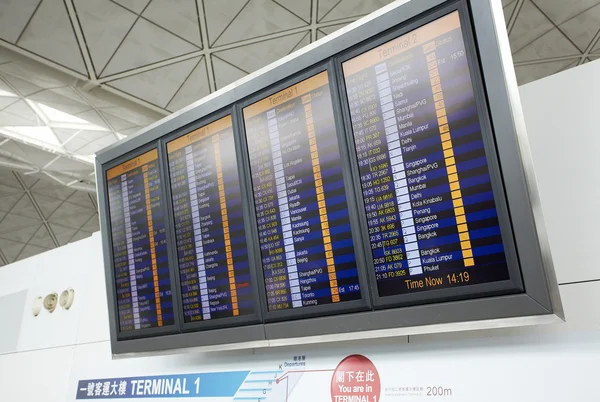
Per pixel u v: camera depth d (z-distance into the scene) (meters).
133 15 6.52
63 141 10.24
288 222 2.41
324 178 2.30
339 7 6.88
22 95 7.93
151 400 3.21
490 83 1.87
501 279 1.84
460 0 1.95
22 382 4.19
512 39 8.25
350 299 2.20
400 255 2.07
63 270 4.22
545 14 7.77
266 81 2.50
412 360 2.22
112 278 3.17
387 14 2.12
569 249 2.07
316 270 2.31
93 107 8.23
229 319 2.60
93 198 14.52
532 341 1.98
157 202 2.97
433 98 2.02
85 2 6.22
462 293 1.91
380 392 2.27
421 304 2.01
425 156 2.03
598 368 1.84
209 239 2.71
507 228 1.84
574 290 2.03
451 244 1.96
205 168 2.75
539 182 2.19
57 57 6.87
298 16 6.98
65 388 3.85
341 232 2.24
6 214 14.12
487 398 2.02
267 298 2.47
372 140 2.16
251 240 2.53
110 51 6.94
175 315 2.83
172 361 3.16
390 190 2.11
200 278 2.74
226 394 2.81
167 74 7.52
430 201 2.01
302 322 2.33
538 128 2.23
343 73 2.26
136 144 3.07
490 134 1.88
